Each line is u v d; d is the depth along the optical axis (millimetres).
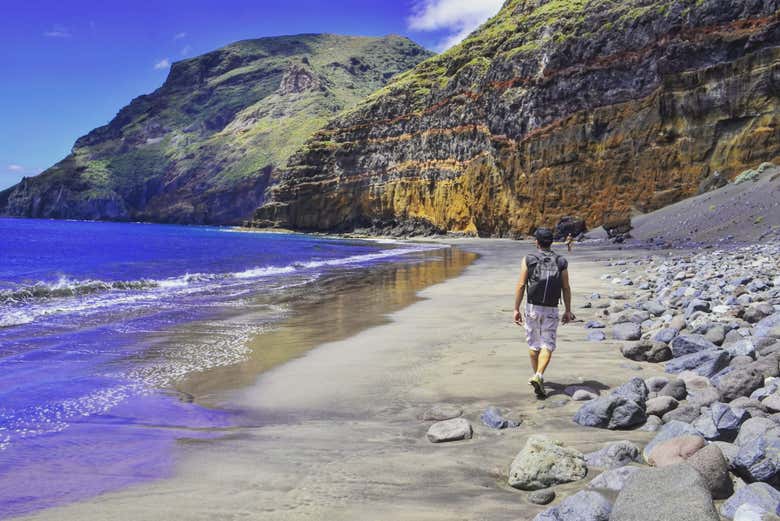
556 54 54906
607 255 28234
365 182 96688
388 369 7715
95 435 5258
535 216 56531
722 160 41312
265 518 3492
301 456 4621
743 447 3561
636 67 48188
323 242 66688
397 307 14117
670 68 44188
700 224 33438
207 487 4023
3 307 13836
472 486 3920
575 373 6832
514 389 6375
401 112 93125
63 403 6316
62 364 8203
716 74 41531
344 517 3471
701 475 3289
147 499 3840
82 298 15906
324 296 16609
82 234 86875
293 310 13844
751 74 39875
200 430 5414
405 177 87875
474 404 5906
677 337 7141
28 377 7445
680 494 2941
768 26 39344
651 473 3182
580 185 51875
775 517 2891
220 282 20922
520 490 3844
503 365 7527
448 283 19859
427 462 4383
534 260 6328
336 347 9406
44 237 72812
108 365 8180
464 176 73750
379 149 95562
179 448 4883
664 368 6824
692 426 4266
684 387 5438
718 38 41812
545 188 55188
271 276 23562
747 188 34375
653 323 9148
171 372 7789
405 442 4914
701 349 6852
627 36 49156
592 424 4996
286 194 109625
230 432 5340
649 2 49438
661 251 27328
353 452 4680
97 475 4297
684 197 43375
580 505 3143
